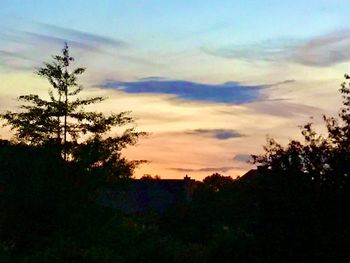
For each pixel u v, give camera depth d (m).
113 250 18.97
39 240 19.89
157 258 19.44
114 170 27.52
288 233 15.27
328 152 15.44
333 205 15.07
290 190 15.34
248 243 17.64
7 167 21.05
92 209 20.95
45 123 38.59
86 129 39.22
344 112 15.77
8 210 20.42
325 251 14.93
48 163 21.23
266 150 15.87
